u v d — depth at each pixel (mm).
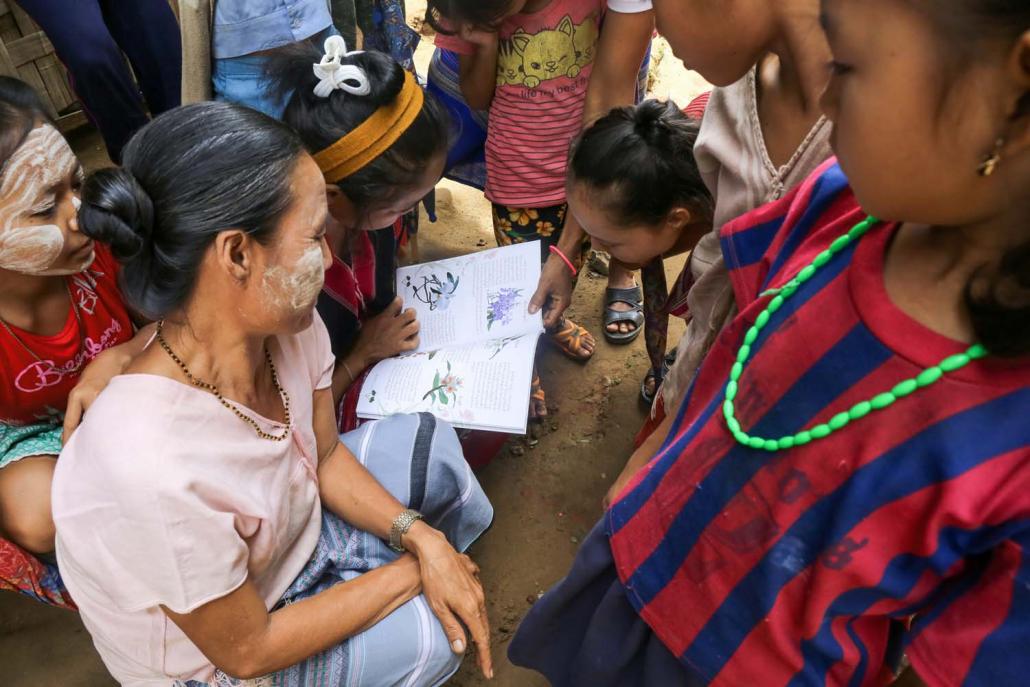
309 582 1354
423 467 1519
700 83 3531
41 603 1839
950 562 649
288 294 1018
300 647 1202
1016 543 593
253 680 1234
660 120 1441
